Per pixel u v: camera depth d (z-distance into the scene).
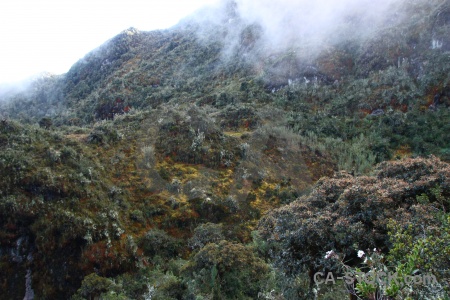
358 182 8.08
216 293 9.75
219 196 17.97
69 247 13.00
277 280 8.37
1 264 12.53
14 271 12.57
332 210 7.45
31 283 12.36
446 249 4.09
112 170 18.16
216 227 15.05
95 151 18.89
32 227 13.12
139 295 11.52
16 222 13.23
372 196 6.78
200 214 16.83
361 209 6.80
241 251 10.77
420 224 5.48
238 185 19.25
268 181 20.28
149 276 12.75
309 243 6.69
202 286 10.04
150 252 14.34
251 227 16.53
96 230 13.52
